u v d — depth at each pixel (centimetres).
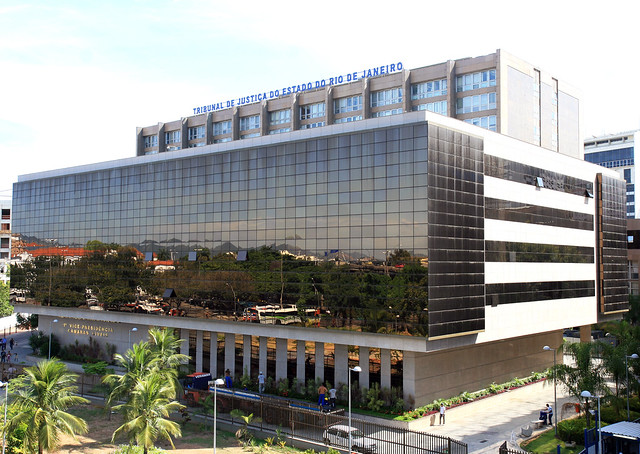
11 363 7575
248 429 4600
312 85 9850
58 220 8269
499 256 5634
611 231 7712
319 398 5116
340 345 5422
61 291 8112
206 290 6444
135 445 4084
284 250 5747
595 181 7531
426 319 4712
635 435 3647
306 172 5634
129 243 7319
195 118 11581
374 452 3912
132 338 7375
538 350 6919
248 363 6150
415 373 4969
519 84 7969
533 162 6266
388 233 5003
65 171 8219
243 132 10781
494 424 4816
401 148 4981
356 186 5250
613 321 6919
